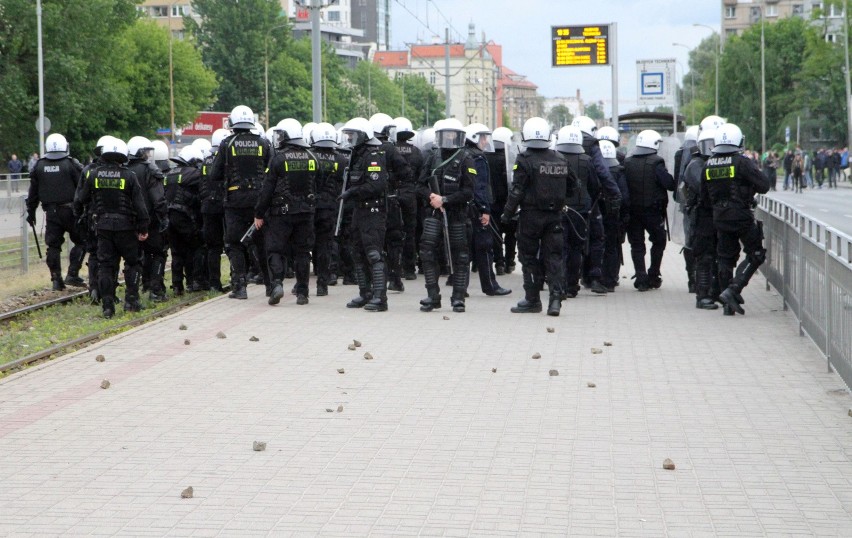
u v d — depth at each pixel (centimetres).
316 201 1465
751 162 1291
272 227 1409
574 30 3180
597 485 655
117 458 719
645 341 1145
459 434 771
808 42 8762
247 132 1471
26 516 607
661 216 1597
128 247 1433
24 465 705
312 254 1558
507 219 1338
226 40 11081
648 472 681
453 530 578
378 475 676
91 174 1403
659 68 3581
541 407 851
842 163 6856
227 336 1184
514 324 1265
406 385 932
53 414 840
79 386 938
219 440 761
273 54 11188
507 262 1828
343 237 1627
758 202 1717
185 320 1299
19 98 5847
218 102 11050
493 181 1730
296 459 712
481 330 1220
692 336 1176
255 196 1465
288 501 628
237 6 11094
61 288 1811
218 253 1634
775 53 10688
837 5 8525
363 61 14662
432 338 1167
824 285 1017
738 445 740
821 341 1042
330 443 750
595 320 1297
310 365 1021
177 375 980
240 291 1497
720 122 1516
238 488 654
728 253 1323
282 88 11131
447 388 920
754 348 1099
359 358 1054
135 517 604
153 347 1120
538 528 581
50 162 1755
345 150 1608
